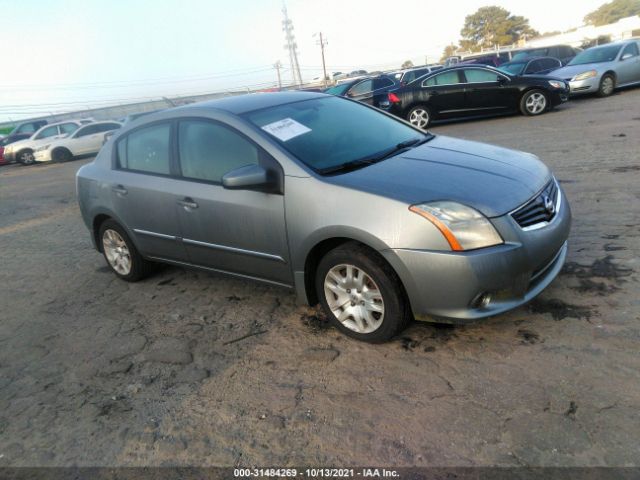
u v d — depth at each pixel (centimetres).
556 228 315
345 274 329
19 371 369
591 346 292
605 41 5019
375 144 383
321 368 316
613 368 272
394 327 312
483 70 1233
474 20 8388
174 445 270
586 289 351
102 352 379
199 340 374
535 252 296
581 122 1008
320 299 347
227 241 380
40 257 647
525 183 318
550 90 1191
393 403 275
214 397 305
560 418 246
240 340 365
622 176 593
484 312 290
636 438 228
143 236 454
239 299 432
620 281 354
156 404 307
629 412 242
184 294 459
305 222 327
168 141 421
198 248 408
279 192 340
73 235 733
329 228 315
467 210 287
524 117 1223
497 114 1248
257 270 375
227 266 396
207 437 272
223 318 402
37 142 2033
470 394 272
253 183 329
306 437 261
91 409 311
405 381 291
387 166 338
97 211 487
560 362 284
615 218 468
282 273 359
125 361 361
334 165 345
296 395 295
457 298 287
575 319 320
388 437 252
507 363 291
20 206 1044
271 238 351
